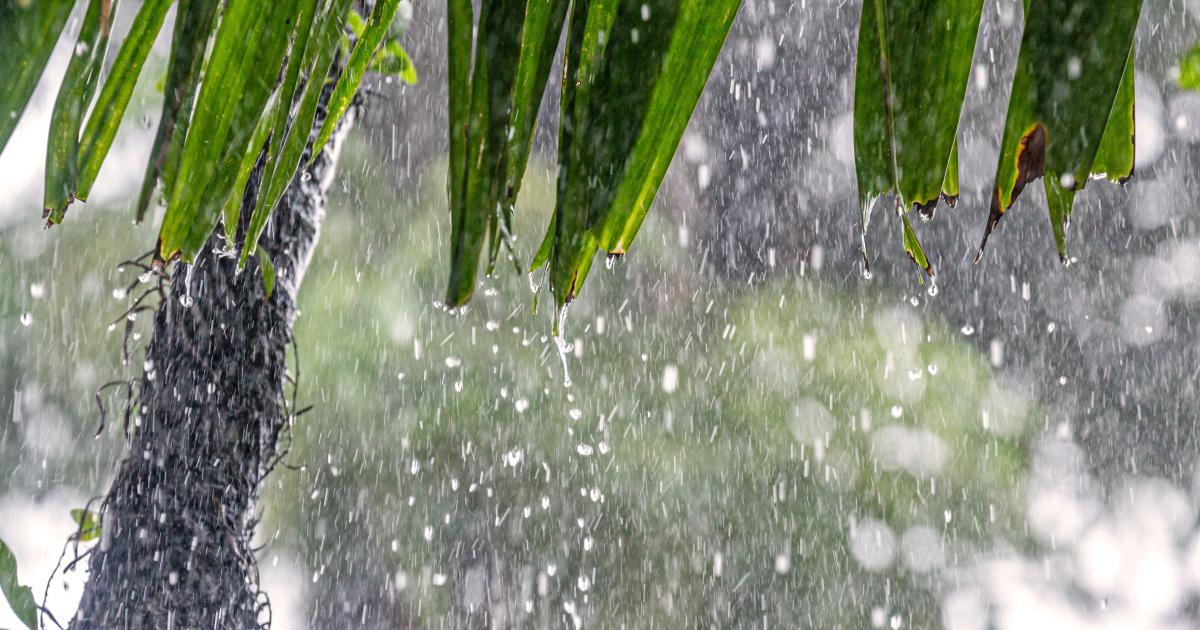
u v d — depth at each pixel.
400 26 2.49
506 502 8.98
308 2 1.07
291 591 8.95
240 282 2.37
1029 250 11.23
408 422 8.75
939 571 9.09
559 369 9.07
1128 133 1.11
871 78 0.97
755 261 11.42
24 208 8.48
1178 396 11.05
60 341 8.72
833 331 9.73
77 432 8.88
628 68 0.99
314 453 8.75
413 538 8.98
